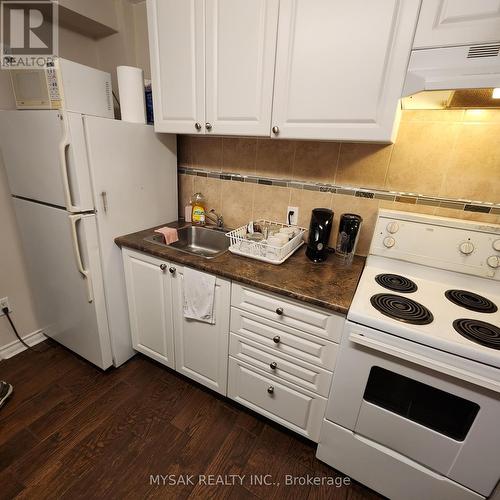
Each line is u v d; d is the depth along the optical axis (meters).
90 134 1.35
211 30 1.26
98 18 1.73
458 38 0.88
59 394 1.64
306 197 1.62
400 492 1.14
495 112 1.14
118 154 1.51
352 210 1.51
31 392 1.65
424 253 1.28
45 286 1.81
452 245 1.22
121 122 1.48
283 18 1.11
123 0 1.81
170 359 1.72
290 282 1.20
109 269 1.61
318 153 1.52
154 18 1.39
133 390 1.70
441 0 0.88
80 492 1.19
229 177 1.83
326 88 1.12
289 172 1.63
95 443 1.38
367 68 1.03
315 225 1.37
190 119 1.47
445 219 1.24
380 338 0.97
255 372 1.41
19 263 1.88
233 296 1.32
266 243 1.41
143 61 1.94
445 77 0.90
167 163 1.83
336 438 1.22
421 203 1.35
